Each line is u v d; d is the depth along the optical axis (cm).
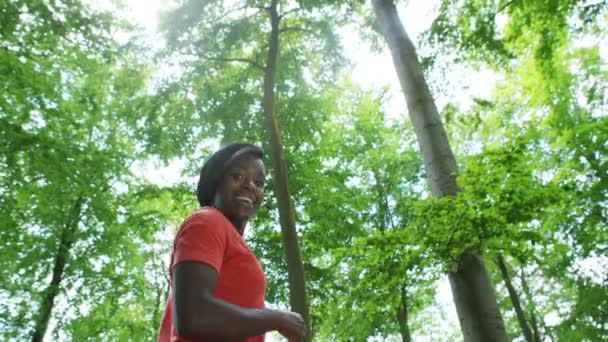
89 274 1528
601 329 1577
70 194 1355
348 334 1616
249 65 1320
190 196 1552
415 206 567
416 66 762
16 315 1388
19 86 1209
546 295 2148
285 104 1312
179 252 110
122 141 1719
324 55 1333
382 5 854
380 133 1900
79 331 1576
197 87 1262
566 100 1664
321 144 1653
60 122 1366
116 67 1275
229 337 102
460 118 1090
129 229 1686
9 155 1052
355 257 666
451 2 1139
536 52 1352
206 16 1184
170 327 126
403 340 1527
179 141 1262
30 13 989
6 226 1266
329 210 1466
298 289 874
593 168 1500
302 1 1176
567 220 1417
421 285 629
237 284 121
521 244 575
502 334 548
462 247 558
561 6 1165
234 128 1245
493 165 536
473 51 1152
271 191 1337
